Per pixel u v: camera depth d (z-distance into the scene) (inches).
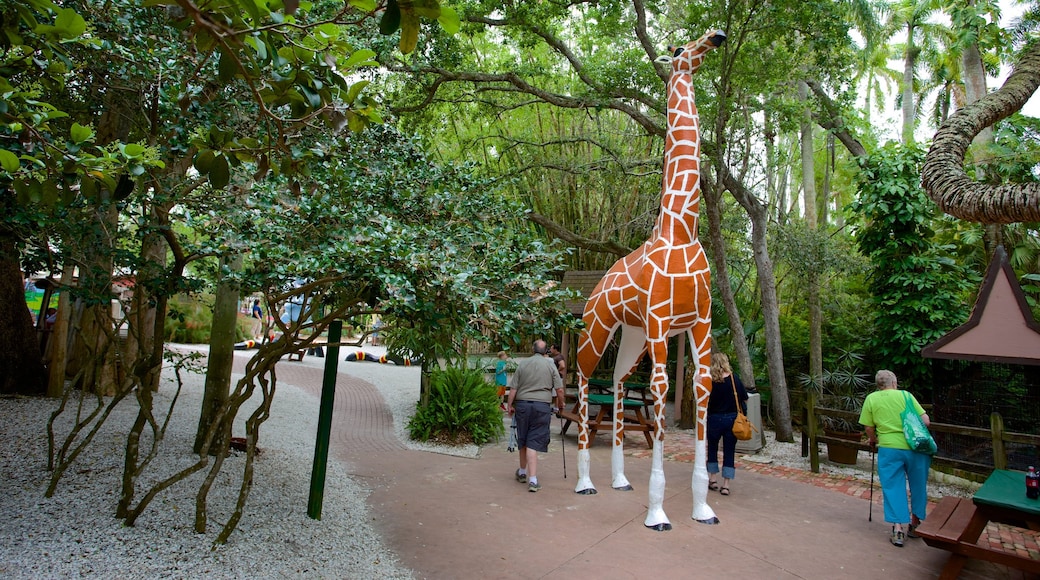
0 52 107.5
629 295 210.7
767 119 370.6
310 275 127.3
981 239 368.8
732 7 292.5
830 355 418.9
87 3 144.3
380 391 486.6
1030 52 92.5
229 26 75.3
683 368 396.8
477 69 488.1
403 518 182.4
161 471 194.4
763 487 235.0
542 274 151.2
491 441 318.3
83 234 175.0
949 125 82.5
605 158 425.1
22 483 172.6
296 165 114.3
